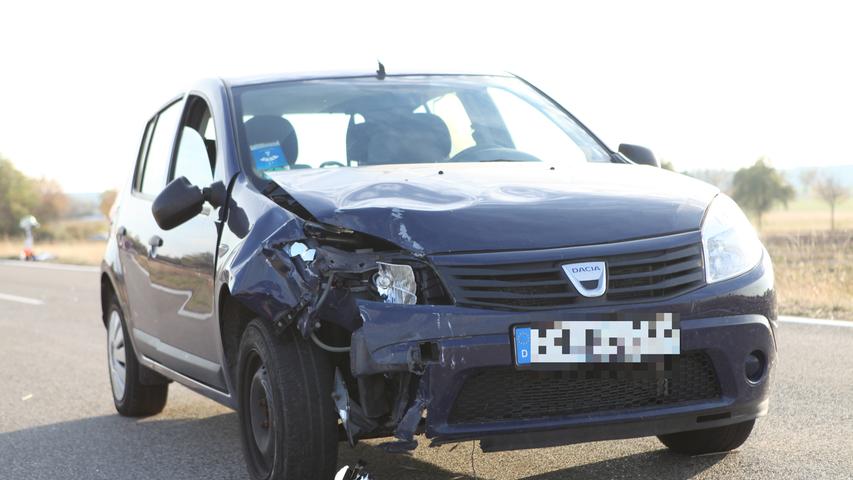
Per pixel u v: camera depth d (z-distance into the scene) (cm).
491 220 376
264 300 378
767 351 387
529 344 357
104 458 543
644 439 497
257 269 385
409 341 356
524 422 362
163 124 610
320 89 520
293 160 467
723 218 400
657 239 375
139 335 597
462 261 362
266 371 391
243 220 419
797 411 541
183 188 446
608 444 491
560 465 459
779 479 418
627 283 368
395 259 368
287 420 381
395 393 370
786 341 773
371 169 448
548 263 364
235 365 448
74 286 1827
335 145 484
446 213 379
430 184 413
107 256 653
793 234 1310
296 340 385
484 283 360
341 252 376
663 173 454
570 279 363
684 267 375
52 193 7569
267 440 408
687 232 382
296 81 527
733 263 387
